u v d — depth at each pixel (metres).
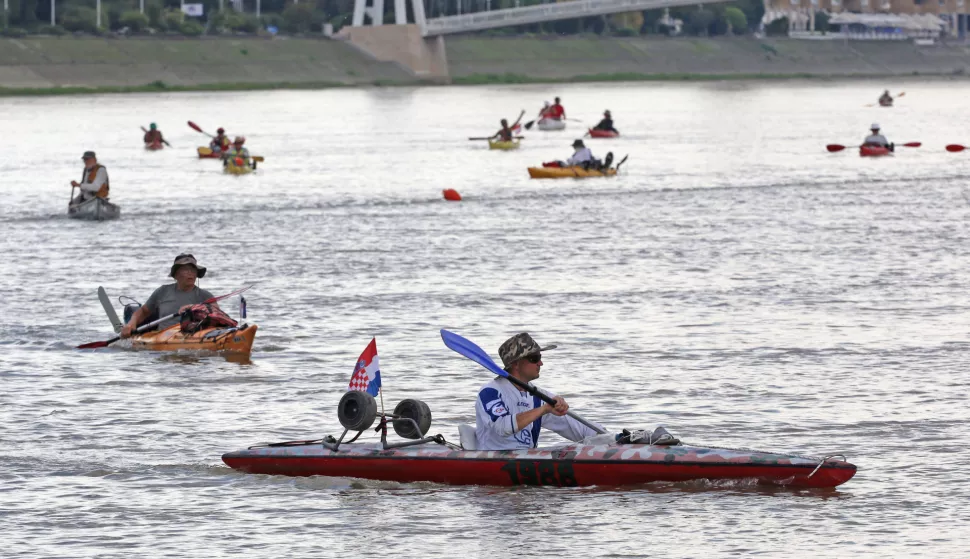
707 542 36.00
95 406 52.47
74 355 62.50
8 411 51.56
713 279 82.81
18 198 138.25
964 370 57.00
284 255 95.50
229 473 43.25
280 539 36.94
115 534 37.44
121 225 114.75
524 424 40.69
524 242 101.81
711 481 40.25
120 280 85.19
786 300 75.06
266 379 57.09
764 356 60.34
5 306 75.62
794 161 186.88
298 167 178.75
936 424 48.06
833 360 59.31
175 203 133.00
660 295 77.06
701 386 54.59
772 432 47.34
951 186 147.88
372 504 39.75
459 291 79.06
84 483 42.25
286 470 42.78
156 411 51.62
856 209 124.38
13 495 41.00
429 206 129.75
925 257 91.88
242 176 165.50
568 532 37.03
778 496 39.56
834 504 38.88
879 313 70.75
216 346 62.09
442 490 40.94
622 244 100.25
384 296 77.50
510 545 36.12
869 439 46.19
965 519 37.56
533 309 72.88
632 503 39.12
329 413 51.16
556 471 40.50
